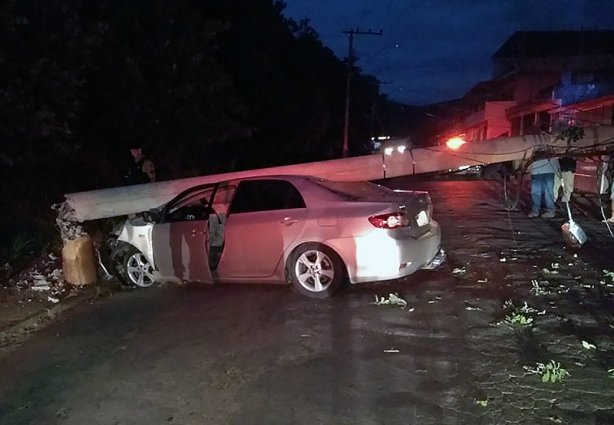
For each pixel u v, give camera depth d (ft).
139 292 28.48
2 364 19.90
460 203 61.31
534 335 20.26
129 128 46.83
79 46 32.09
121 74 42.65
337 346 19.81
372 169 36.63
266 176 27.09
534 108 105.09
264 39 83.41
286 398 16.14
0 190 39.55
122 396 16.78
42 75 30.12
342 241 24.71
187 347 20.36
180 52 48.49
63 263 29.37
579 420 14.44
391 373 17.51
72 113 33.47
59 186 44.62
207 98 52.85
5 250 34.40
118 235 29.58
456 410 15.15
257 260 26.20
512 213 51.01
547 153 38.19
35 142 33.78
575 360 18.03
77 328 23.39
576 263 30.86
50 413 15.99
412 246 24.90
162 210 28.81
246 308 24.53
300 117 98.02
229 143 81.10
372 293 25.90
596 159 45.75
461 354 18.78
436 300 24.63
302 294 25.72
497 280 27.68
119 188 34.14
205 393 16.69
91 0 39.96
